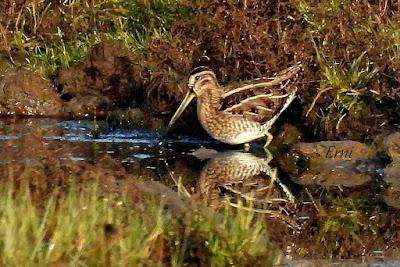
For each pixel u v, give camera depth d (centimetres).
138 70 2244
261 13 2178
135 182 1552
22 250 1220
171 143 2103
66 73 2295
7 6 2364
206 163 1955
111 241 1280
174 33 2258
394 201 1752
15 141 1939
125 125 2147
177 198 1495
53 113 2255
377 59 2084
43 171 1527
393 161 1930
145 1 2330
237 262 1302
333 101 2053
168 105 2167
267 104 2031
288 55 2127
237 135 2042
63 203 1362
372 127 2028
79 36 2364
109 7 2372
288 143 2056
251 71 2144
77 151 1973
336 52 2112
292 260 1418
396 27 2136
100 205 1380
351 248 1488
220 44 2195
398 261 1431
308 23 2158
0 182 1480
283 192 1786
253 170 1919
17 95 2258
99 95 2266
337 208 1702
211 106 2039
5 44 2328
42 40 2367
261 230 1433
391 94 2047
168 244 1320
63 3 2391
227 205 1484
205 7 2228
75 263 1221
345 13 2150
